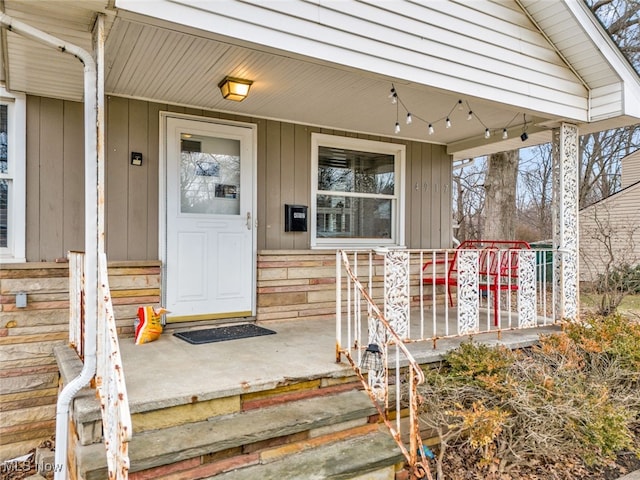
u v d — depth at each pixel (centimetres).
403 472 258
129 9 223
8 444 335
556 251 446
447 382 308
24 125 361
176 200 417
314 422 253
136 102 400
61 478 229
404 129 520
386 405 279
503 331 428
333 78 353
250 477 222
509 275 416
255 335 393
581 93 435
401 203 566
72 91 354
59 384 335
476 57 358
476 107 434
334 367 297
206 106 425
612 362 380
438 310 541
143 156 403
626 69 416
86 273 240
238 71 339
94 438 222
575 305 459
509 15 381
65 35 254
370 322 298
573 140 456
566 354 371
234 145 448
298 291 471
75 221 381
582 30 391
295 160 486
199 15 242
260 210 463
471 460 314
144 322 365
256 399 267
